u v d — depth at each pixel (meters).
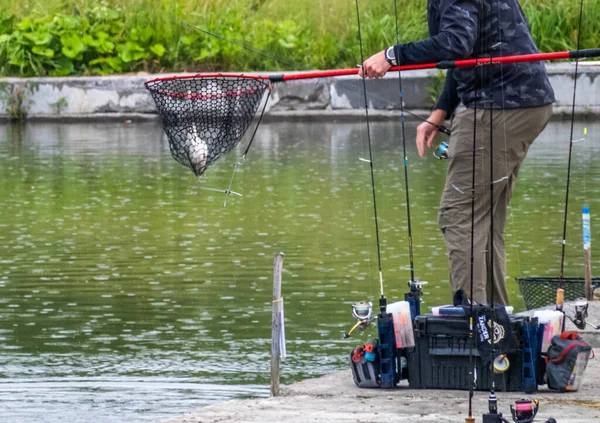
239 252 23.91
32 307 19.78
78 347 17.34
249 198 30.38
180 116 14.91
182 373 15.95
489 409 11.46
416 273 21.83
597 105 45.97
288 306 19.69
